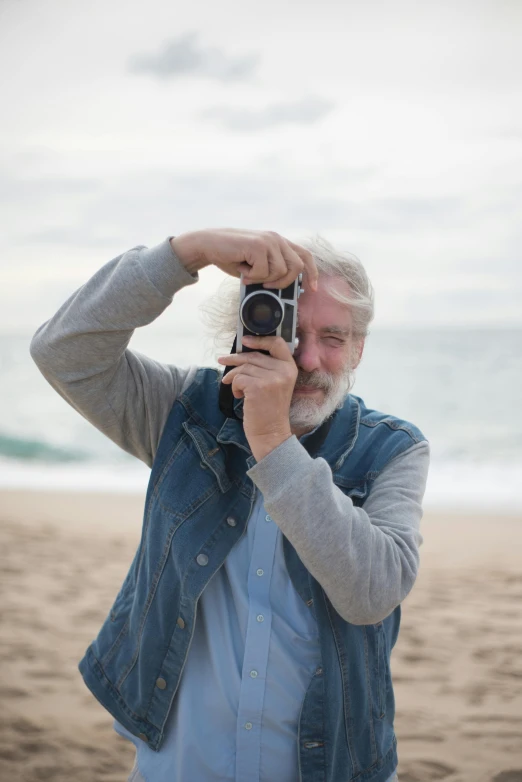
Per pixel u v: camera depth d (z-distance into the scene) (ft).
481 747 11.00
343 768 4.71
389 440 5.09
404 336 89.25
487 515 26.21
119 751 10.87
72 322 4.74
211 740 4.68
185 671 4.80
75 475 38.01
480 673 13.32
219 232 4.58
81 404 5.05
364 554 4.31
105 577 18.45
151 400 5.31
